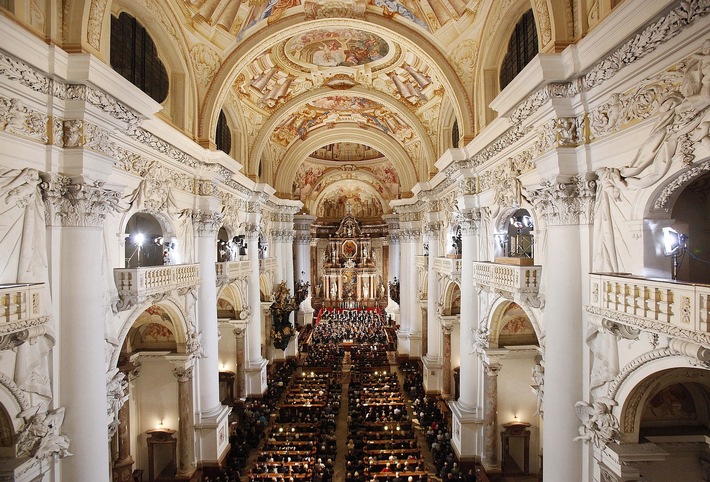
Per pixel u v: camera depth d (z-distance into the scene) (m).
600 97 7.96
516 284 10.53
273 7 14.24
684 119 6.01
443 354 21.22
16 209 7.41
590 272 8.12
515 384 14.64
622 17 6.71
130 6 11.15
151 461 14.66
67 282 8.38
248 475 14.30
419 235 28.73
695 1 5.61
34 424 7.47
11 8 7.18
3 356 7.12
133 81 11.59
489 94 13.84
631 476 7.18
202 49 14.32
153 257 15.51
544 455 9.12
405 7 14.26
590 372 8.38
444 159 16.34
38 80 7.66
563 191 8.62
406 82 20.17
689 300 5.48
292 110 22.33
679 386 8.47
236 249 20.08
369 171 40.34
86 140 8.39
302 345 33.88
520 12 11.96
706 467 7.95
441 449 16.45
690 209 8.64
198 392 14.99
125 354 13.98
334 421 19.69
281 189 29.09
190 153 13.92
